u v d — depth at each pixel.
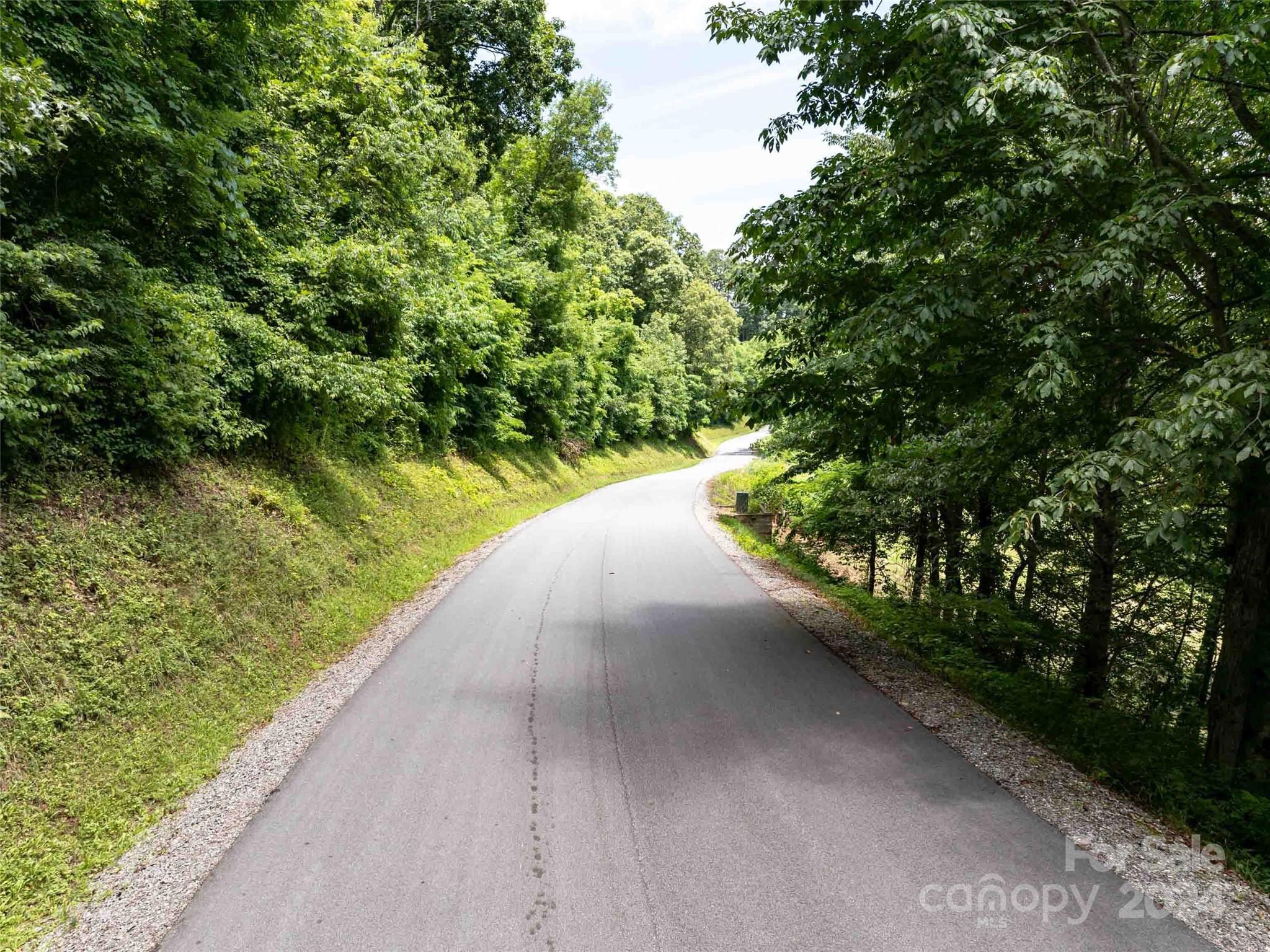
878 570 14.94
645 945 2.98
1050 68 4.45
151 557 6.64
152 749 4.89
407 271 12.38
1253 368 3.76
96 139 6.59
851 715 5.58
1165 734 6.42
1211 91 6.25
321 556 9.33
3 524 5.46
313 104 13.62
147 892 3.47
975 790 4.35
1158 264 5.85
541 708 5.72
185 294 8.08
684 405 47.66
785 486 17.44
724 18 6.41
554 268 28.50
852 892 3.32
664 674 6.54
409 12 26.61
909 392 7.20
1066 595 9.66
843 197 6.18
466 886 3.41
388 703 5.87
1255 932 3.05
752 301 7.26
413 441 16.39
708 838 3.80
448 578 11.26
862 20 5.80
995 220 5.14
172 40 7.93
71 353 5.70
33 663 4.77
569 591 10.05
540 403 25.14
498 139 30.89
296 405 10.41
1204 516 6.76
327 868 3.58
